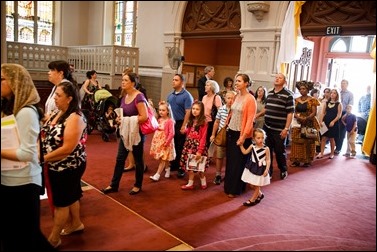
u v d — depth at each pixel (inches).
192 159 162.6
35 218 87.7
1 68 79.7
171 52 211.6
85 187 159.6
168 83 204.7
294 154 218.2
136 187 155.4
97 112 252.1
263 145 149.5
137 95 145.3
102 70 173.8
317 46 304.2
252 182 146.8
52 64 114.8
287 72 243.6
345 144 290.2
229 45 311.3
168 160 172.7
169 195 155.8
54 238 101.0
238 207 145.4
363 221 129.3
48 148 98.0
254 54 249.9
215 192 163.6
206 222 128.9
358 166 216.1
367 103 280.2
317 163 225.1
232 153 156.9
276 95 182.7
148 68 201.8
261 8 232.8
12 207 84.4
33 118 83.2
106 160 206.2
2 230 84.6
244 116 149.6
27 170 84.8
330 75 313.9
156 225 123.3
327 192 165.6
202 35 230.5
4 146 81.0
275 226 126.8
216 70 319.0
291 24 228.7
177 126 184.9
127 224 122.2
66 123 97.3
